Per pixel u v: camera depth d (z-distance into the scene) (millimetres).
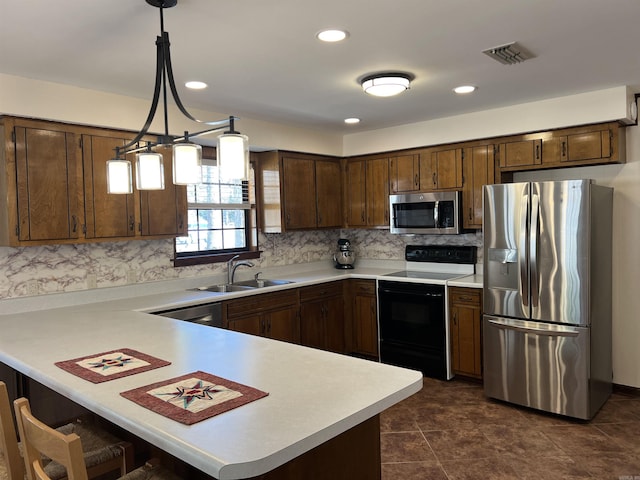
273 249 4984
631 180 3842
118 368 1917
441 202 4469
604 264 3652
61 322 2832
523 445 3086
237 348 2205
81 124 3162
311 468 1568
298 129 4727
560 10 2145
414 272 4988
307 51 2576
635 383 3928
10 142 2873
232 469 1158
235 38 2369
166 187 3645
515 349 3623
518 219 3561
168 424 1389
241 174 1870
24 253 3250
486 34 2406
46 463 1901
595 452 2971
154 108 1976
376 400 1549
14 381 2707
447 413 3611
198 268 4320
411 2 2023
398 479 2715
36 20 2102
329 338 4766
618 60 2854
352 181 5227
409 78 3125
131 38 2322
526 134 3996
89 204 3223
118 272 3738
